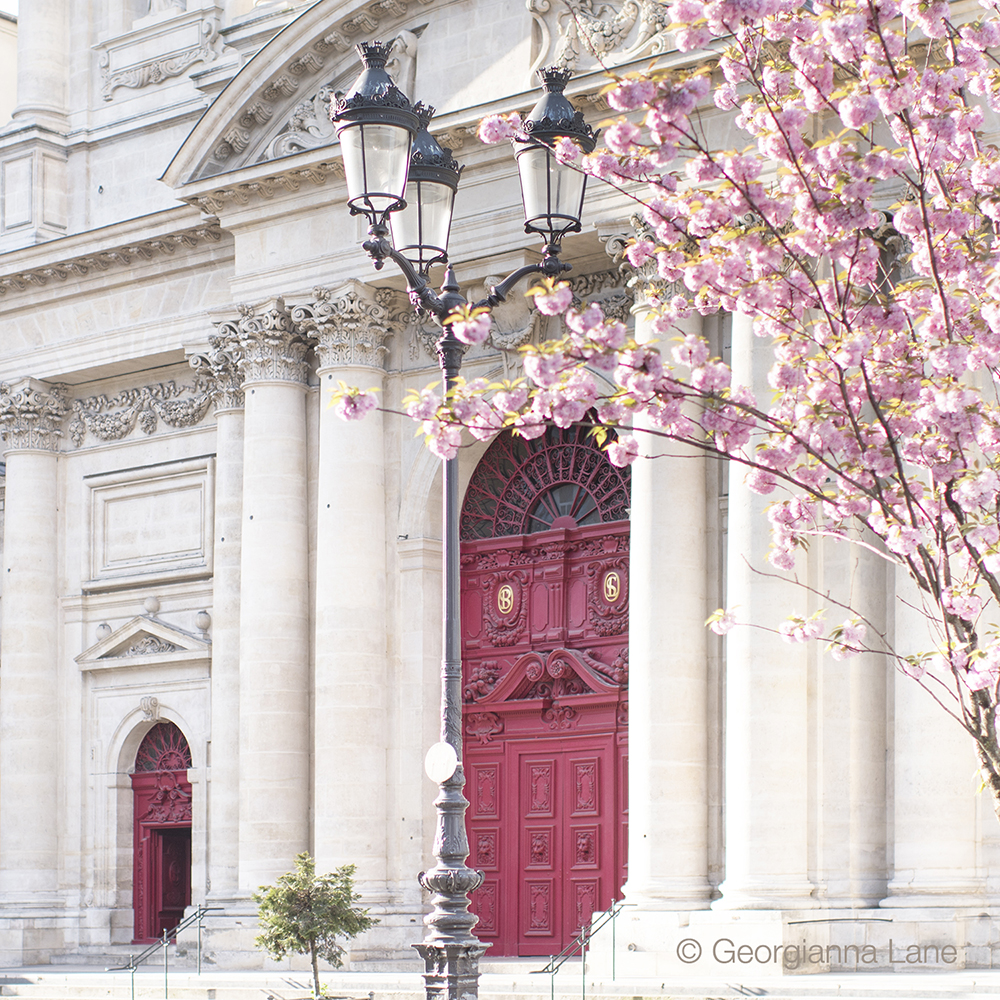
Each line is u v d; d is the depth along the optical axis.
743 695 26.66
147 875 37.09
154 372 37.69
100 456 38.34
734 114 28.33
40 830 37.12
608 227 29.20
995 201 14.71
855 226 13.66
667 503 28.39
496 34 31.53
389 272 32.06
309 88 33.75
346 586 31.95
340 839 31.20
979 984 22.45
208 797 35.50
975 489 13.56
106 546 38.03
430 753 17.77
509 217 30.86
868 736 26.84
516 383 13.83
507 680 32.03
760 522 26.84
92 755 37.53
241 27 36.56
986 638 23.97
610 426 13.54
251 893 31.98
